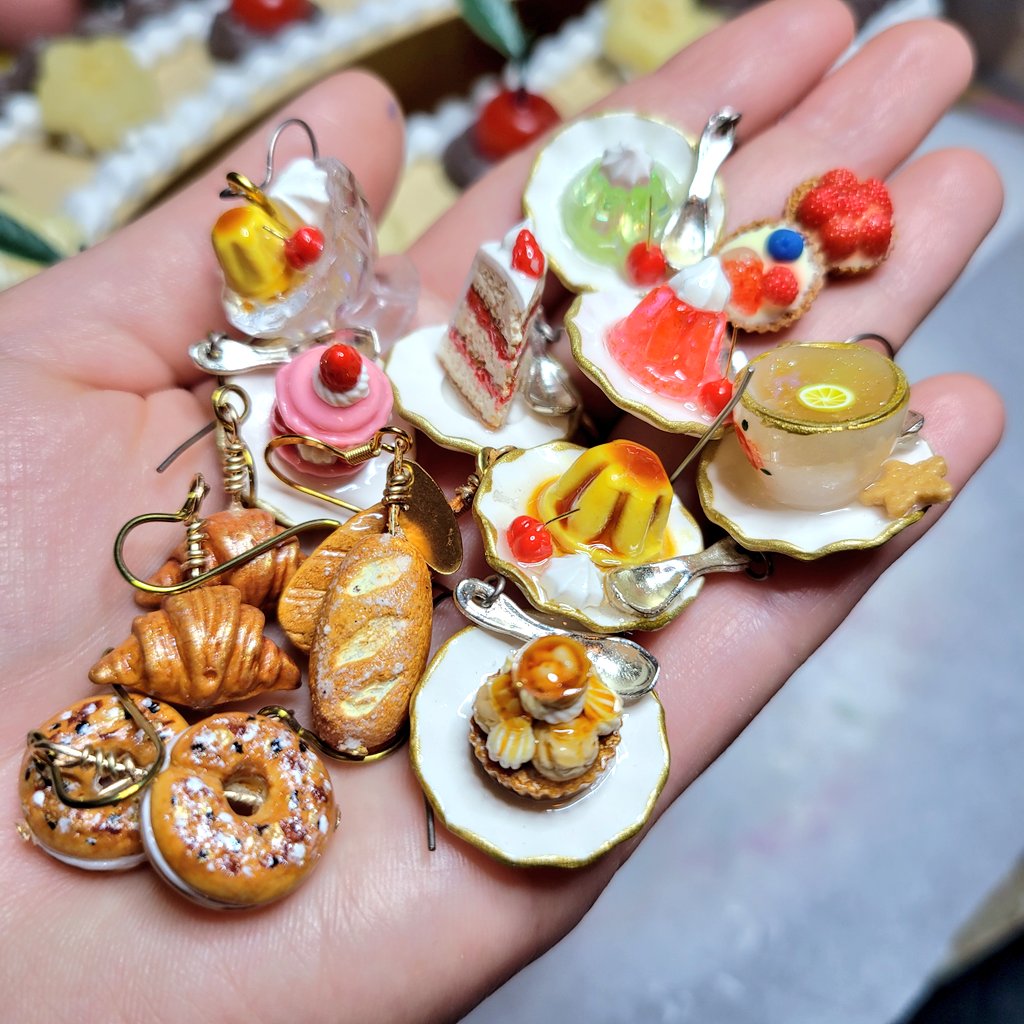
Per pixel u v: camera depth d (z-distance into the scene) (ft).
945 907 0.53
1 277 0.53
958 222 0.47
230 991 0.31
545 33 0.71
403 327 0.45
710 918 0.53
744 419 0.37
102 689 0.36
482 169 0.62
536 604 0.36
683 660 0.38
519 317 0.38
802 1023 0.50
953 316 0.69
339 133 0.47
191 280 0.42
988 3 0.70
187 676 0.32
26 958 0.31
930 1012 0.50
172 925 0.31
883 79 0.50
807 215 0.45
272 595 0.36
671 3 0.66
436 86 0.68
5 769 0.33
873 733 0.59
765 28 0.51
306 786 0.31
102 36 0.61
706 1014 0.51
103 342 0.41
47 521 0.37
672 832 0.55
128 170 0.58
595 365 0.40
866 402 0.36
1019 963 0.51
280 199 0.41
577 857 0.32
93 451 0.38
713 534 0.42
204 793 0.30
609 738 0.33
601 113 0.48
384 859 0.33
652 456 0.37
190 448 0.40
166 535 0.39
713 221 0.46
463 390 0.41
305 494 0.39
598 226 0.45
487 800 0.33
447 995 0.33
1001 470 0.66
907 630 0.62
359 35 0.63
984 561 0.64
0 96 0.60
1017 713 0.60
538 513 0.38
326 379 0.38
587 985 0.51
